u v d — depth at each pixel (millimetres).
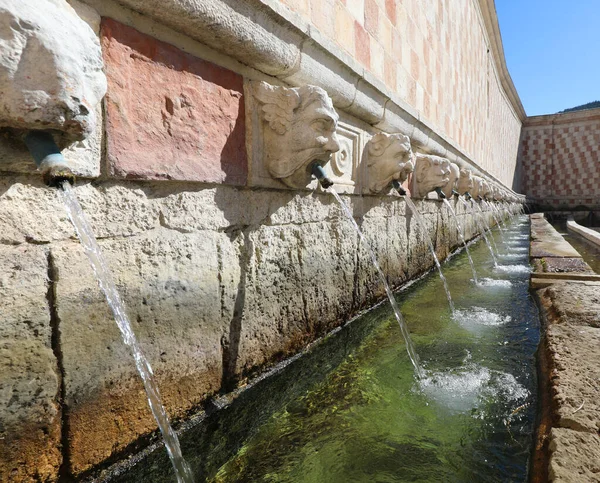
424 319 2826
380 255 3281
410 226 4055
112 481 1218
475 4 8781
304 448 1418
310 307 2268
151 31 1314
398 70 3777
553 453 1029
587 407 1236
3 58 844
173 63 1392
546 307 2561
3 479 987
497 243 7367
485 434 1434
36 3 890
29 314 1023
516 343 2273
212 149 1558
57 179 931
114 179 1219
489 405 1620
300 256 2170
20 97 872
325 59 2100
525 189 20719
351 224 2760
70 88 920
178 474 1226
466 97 7922
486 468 1257
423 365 2051
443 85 5750
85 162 1117
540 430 1251
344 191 2615
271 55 1713
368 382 1891
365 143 2934
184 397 1472
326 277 2438
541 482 1009
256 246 1833
